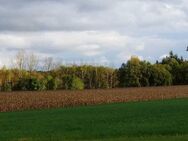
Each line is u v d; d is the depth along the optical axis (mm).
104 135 26469
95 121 36312
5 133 28938
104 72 144500
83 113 47062
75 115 44312
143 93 85875
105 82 144000
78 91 95125
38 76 125188
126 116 40594
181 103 60469
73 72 144125
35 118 42281
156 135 25641
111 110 50406
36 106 63656
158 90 95000
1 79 125000
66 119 39438
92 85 143875
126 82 139625
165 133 26703
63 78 116750
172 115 40000
